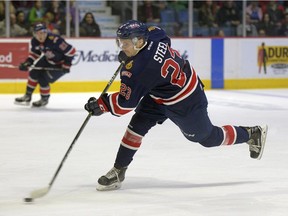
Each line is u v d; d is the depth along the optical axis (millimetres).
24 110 19984
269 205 8477
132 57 8492
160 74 8570
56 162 11680
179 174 10594
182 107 8953
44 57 20453
